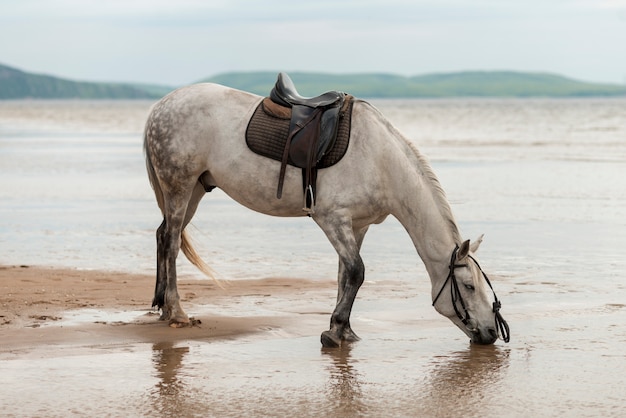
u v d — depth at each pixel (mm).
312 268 12992
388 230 17172
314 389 7082
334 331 8539
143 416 6367
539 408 6559
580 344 8539
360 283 8562
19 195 22969
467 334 8633
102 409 6523
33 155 37188
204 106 9141
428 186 8625
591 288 11312
